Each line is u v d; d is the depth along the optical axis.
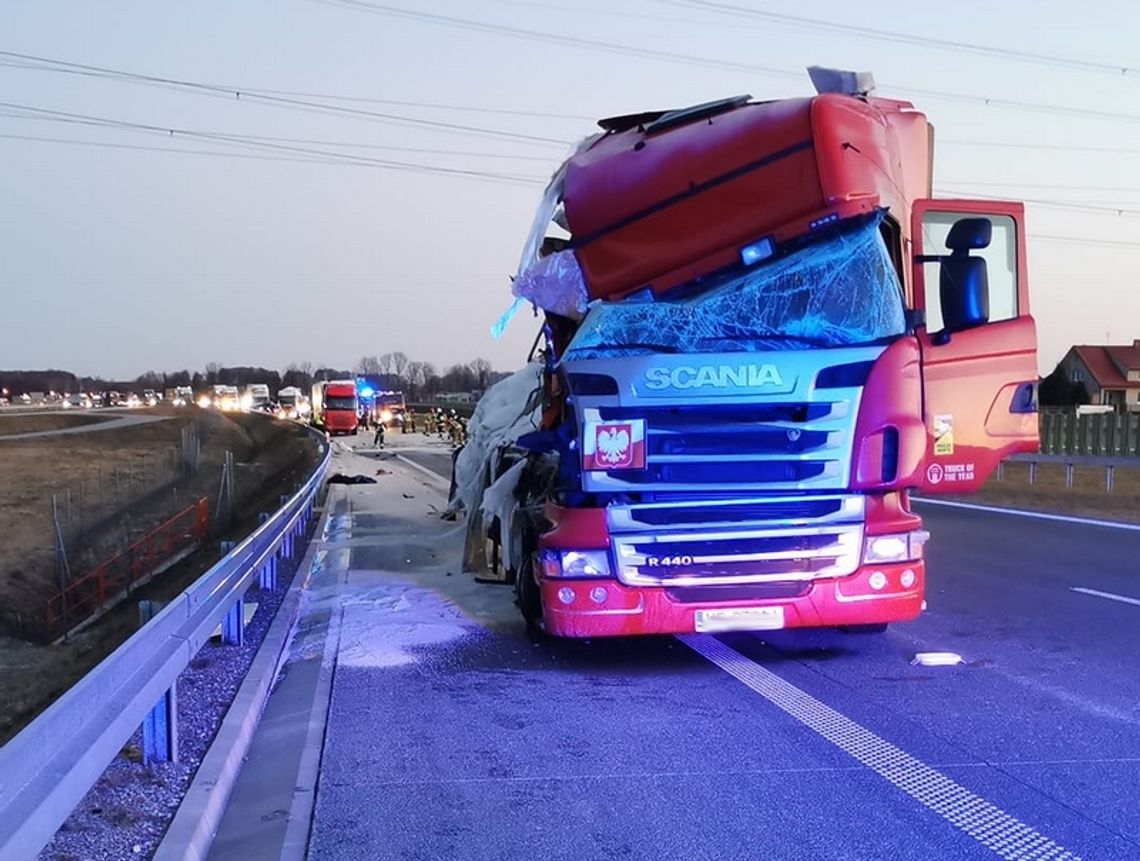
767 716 5.86
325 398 64.75
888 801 4.55
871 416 6.52
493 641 7.93
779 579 6.55
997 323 7.03
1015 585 10.02
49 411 93.88
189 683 6.51
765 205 6.63
